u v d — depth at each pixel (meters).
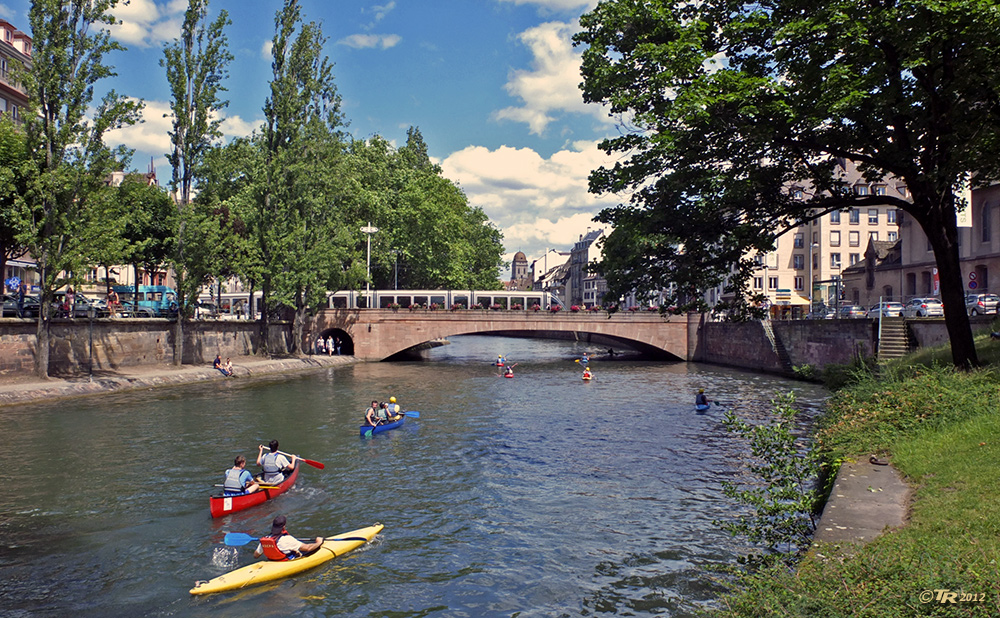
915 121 16.42
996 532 7.82
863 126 16.23
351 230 64.81
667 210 17.50
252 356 55.03
